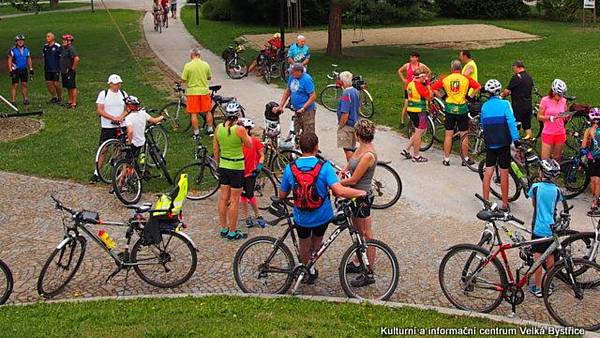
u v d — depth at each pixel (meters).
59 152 13.73
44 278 7.75
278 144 11.76
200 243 9.20
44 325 6.66
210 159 11.19
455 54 27.30
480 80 21.19
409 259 8.59
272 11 37.50
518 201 10.73
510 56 26.31
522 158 10.96
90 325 6.66
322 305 7.12
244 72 22.67
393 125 15.62
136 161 10.95
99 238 7.96
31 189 11.58
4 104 18.69
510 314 7.18
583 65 23.64
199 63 14.28
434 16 41.00
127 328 6.56
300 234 7.39
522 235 8.02
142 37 33.50
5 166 12.83
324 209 7.27
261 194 10.76
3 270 7.55
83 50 29.34
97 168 11.70
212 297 7.42
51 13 45.81
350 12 35.41
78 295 7.77
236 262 7.65
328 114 17.03
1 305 7.43
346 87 11.27
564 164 10.89
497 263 7.12
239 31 35.16
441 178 11.85
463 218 10.01
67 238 7.78
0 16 44.62
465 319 6.79
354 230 7.45
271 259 7.56
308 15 37.50
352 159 7.87
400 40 31.95
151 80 22.06
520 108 13.11
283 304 7.13
